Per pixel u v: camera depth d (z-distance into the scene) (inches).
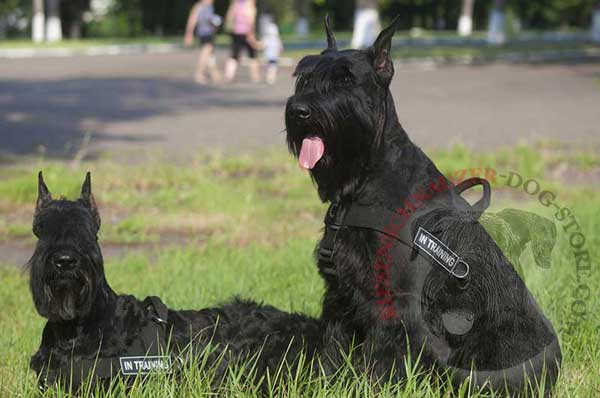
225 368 229.3
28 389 217.9
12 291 355.6
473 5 3727.9
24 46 2030.0
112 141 743.1
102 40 2484.0
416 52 1689.2
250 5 1214.3
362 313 213.5
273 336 239.0
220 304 267.0
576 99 1069.1
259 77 1304.1
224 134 785.6
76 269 202.1
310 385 219.3
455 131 808.9
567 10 3779.5
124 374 211.8
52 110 935.0
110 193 534.0
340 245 215.0
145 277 360.8
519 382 216.4
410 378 205.0
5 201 520.4
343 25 3331.7
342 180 215.9
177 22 3056.1
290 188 565.3
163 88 1150.3
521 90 1164.5
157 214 497.4
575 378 237.3
